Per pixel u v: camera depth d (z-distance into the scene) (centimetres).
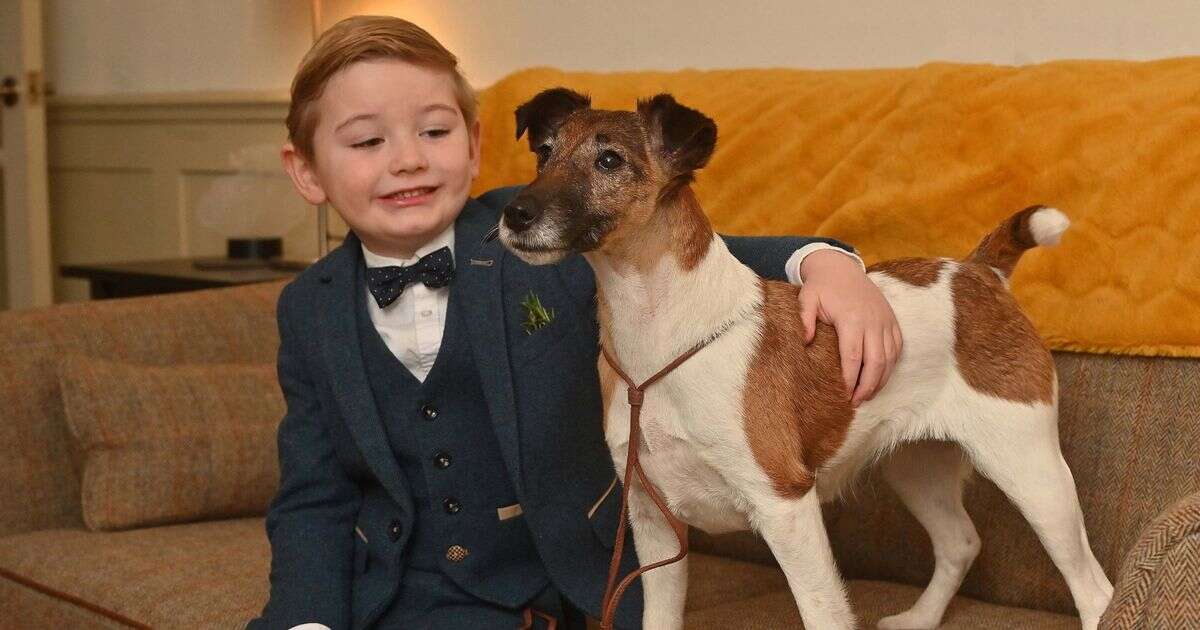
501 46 310
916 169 192
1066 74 186
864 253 196
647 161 140
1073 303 177
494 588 164
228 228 353
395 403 168
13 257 421
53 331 226
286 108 363
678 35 275
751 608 178
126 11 418
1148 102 176
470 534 166
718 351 143
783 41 259
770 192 208
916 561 190
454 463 166
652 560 154
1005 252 163
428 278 167
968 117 190
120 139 427
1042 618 171
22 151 412
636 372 146
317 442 173
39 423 219
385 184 163
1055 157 181
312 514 170
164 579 185
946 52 237
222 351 240
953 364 155
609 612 149
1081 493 175
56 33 449
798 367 147
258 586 181
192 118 396
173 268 337
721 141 215
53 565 196
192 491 215
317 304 172
